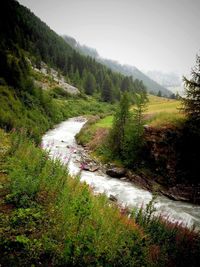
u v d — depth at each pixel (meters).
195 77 19.52
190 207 16.17
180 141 20.00
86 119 59.16
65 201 8.05
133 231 7.67
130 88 134.38
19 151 12.66
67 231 6.45
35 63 118.44
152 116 24.94
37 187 8.45
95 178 20.23
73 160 23.94
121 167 22.42
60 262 5.36
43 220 7.03
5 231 6.05
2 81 34.12
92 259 5.61
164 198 17.55
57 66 151.12
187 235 8.80
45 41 181.50
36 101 41.56
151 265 6.19
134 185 19.55
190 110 19.94
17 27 137.25
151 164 20.81
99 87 127.12
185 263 6.77
